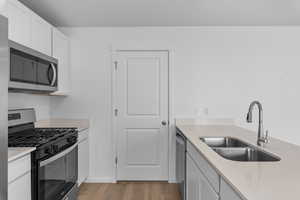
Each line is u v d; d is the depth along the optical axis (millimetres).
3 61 1355
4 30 1367
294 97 3928
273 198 998
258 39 3930
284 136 3930
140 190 3611
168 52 3975
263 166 1485
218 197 1465
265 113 3939
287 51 3926
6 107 1380
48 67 2889
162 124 4004
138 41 3955
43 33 2912
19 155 1778
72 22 3709
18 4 2326
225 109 3957
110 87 3977
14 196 1753
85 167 3758
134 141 4012
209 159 1645
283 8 3176
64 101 3971
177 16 3469
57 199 2387
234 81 3943
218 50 3943
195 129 3367
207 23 3789
